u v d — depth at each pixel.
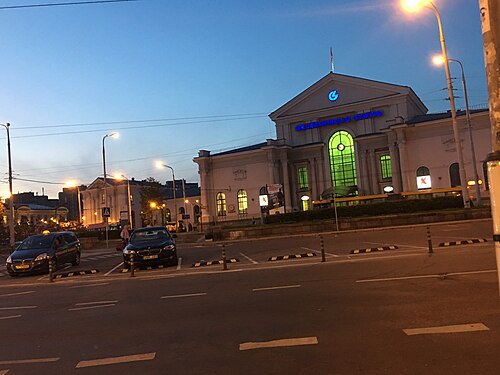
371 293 9.45
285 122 63.38
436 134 52.44
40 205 120.69
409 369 5.04
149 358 6.16
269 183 60.62
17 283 17.81
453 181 51.44
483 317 6.95
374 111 58.09
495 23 3.46
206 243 34.25
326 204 50.41
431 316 7.21
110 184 92.25
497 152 3.38
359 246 21.69
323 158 60.75
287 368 5.35
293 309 8.50
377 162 57.38
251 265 17.16
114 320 8.85
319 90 61.47
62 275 19.02
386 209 38.66
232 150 65.94
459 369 4.94
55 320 9.35
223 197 63.91
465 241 18.89
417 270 12.20
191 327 7.74
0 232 67.75
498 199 3.34
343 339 6.34
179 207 90.06
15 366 6.25
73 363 6.21
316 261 16.61
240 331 7.20
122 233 34.47
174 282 13.98
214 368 5.55
